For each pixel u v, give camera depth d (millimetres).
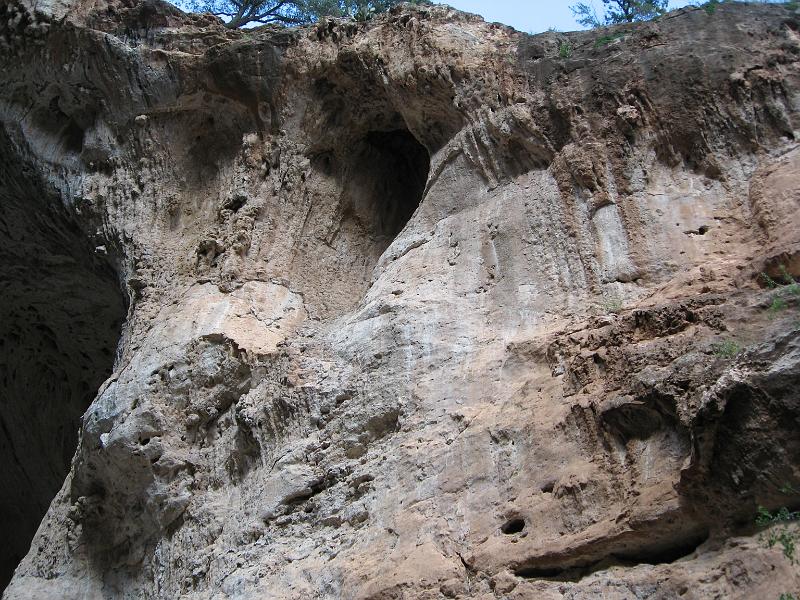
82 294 12992
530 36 9156
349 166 10375
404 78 9320
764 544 5039
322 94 10164
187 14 11297
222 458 8391
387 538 6508
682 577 5160
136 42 10992
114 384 9227
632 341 6359
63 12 11141
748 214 7293
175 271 10117
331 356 8219
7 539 15172
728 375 5277
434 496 6562
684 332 6098
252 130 10445
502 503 6242
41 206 11836
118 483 8844
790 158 7309
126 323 10242
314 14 15234
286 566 6949
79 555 9117
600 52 8570
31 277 13031
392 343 7773
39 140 11539
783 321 5629
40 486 14953
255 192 10102
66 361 14156
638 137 8008
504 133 8594
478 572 5918
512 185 8531
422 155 10672
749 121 7707
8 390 14547
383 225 10414
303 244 9945
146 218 10719
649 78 8172
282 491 7500
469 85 8984
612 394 6059
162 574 8172
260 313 9297
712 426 5230
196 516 8180
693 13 8453
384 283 8539
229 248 9773
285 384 8180
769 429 5133
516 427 6559
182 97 10734
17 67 11477
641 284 7281
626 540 5504
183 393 8844
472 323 7750
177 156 10898
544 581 5660
